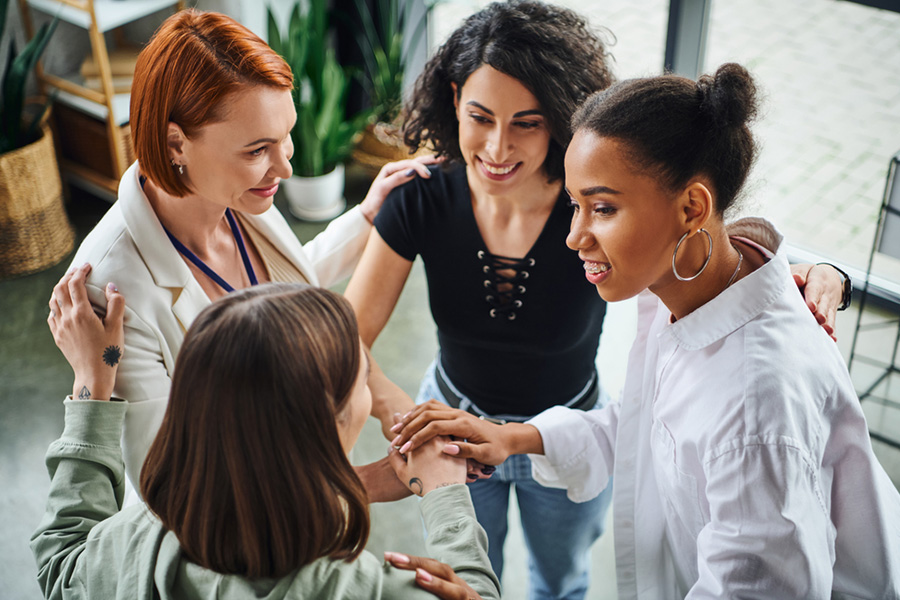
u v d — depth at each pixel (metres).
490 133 1.29
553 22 1.27
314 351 0.80
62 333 1.16
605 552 2.24
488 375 1.55
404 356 2.89
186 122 1.12
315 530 0.81
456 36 1.31
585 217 0.99
